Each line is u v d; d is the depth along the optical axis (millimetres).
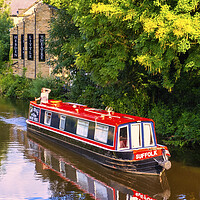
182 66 17188
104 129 14781
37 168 14430
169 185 12758
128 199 11477
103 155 14570
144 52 15148
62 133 17703
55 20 27109
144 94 21203
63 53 26828
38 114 19984
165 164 13312
